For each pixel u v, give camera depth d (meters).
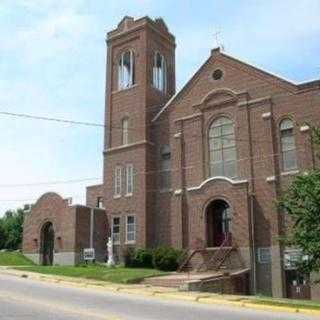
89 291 25.02
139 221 42.75
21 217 82.06
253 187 38.38
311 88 37.34
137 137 44.78
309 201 23.73
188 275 32.53
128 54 47.81
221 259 37.00
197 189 40.19
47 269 36.44
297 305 20.62
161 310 18.34
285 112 38.12
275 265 35.84
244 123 39.84
